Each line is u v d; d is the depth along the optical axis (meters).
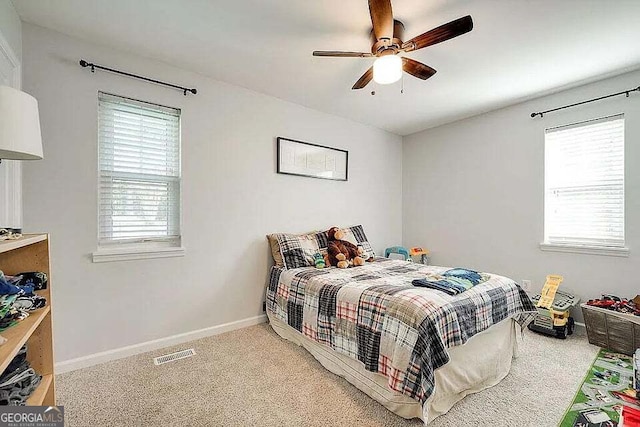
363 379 1.81
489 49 2.18
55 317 1.99
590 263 2.76
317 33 2.00
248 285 2.91
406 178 4.43
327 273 2.54
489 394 1.79
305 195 3.37
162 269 2.42
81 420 1.54
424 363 1.46
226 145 2.76
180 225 2.51
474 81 2.70
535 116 3.10
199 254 2.61
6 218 1.68
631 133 2.53
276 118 3.11
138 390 1.81
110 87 2.19
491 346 1.94
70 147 2.04
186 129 2.53
